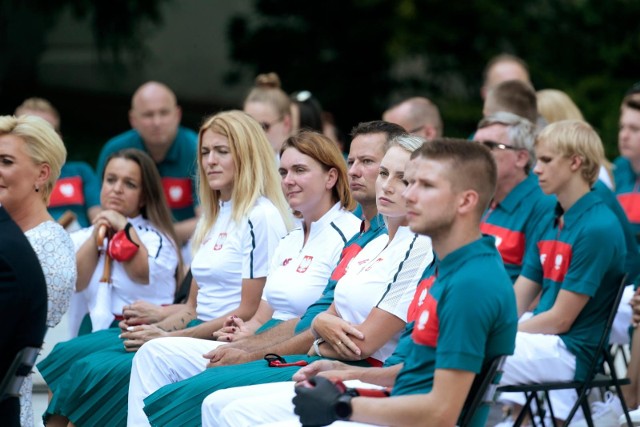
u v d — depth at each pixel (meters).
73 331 16.56
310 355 11.90
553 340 12.80
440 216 9.08
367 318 11.13
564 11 33.72
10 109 37.16
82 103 37.66
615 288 13.07
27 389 11.09
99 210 20.83
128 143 20.50
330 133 24.19
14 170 11.74
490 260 9.05
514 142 14.59
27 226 11.91
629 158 18.03
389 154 11.23
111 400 13.51
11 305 9.27
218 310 14.22
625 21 33.59
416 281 11.04
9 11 36.31
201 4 38.28
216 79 38.38
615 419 14.26
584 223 13.04
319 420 9.15
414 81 34.81
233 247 14.03
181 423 11.75
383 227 12.20
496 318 8.94
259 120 19.06
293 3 35.72
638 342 14.29
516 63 20.91
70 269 11.76
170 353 12.95
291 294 12.98
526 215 14.57
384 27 34.34
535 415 14.57
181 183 20.30
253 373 11.71
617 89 32.59
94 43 37.59
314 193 12.98
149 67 38.19
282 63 36.06
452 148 9.11
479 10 33.53
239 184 14.05
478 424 9.38
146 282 15.77
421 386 9.23
